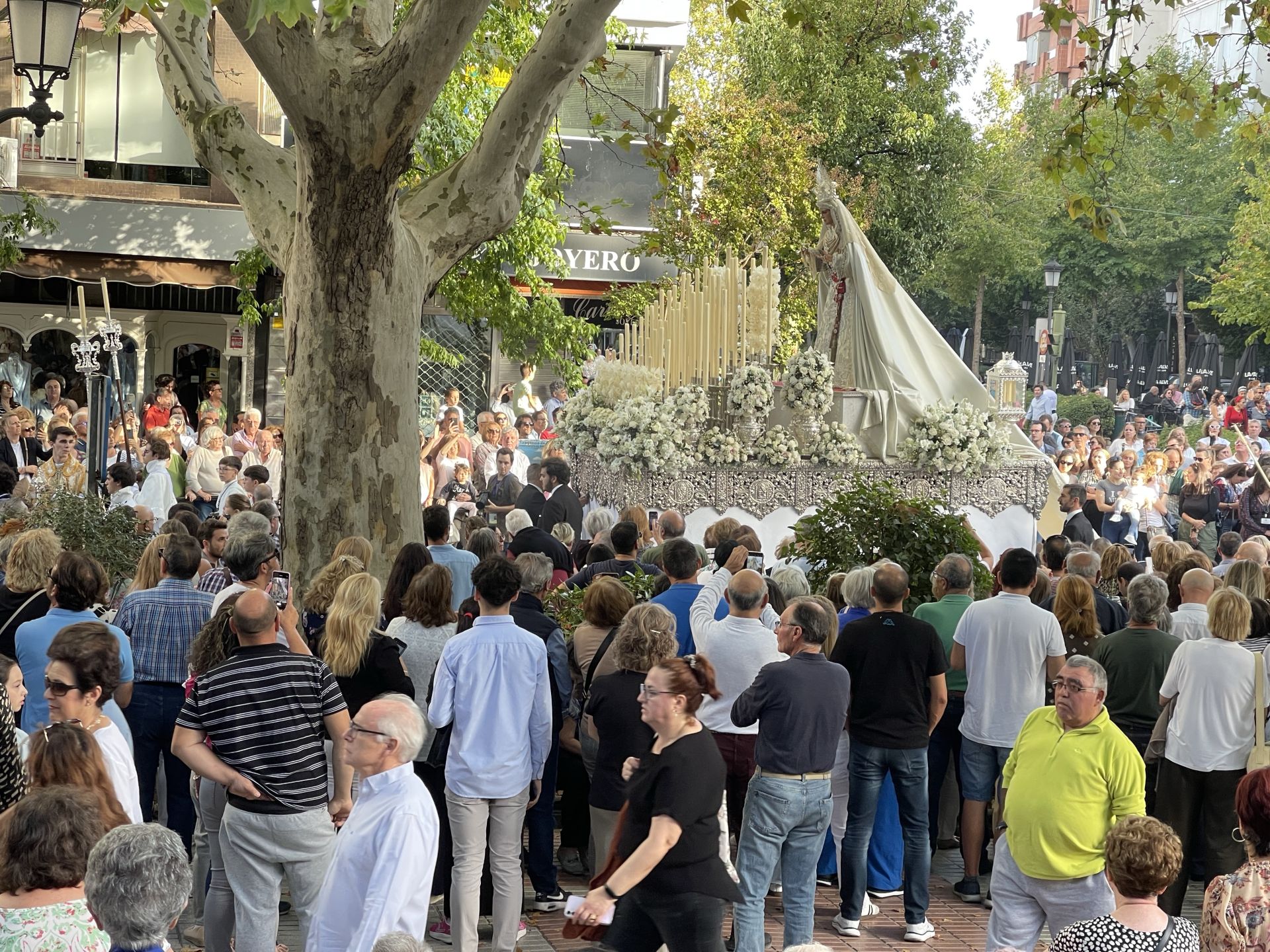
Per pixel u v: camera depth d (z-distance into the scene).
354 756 5.04
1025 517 17.08
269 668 5.84
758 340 16.52
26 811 4.12
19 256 21.84
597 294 27.62
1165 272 49.97
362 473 9.62
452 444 18.97
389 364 9.67
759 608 7.59
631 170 27.77
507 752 6.68
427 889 5.02
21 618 7.50
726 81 32.66
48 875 4.07
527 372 25.38
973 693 8.19
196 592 7.62
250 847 5.79
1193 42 48.25
